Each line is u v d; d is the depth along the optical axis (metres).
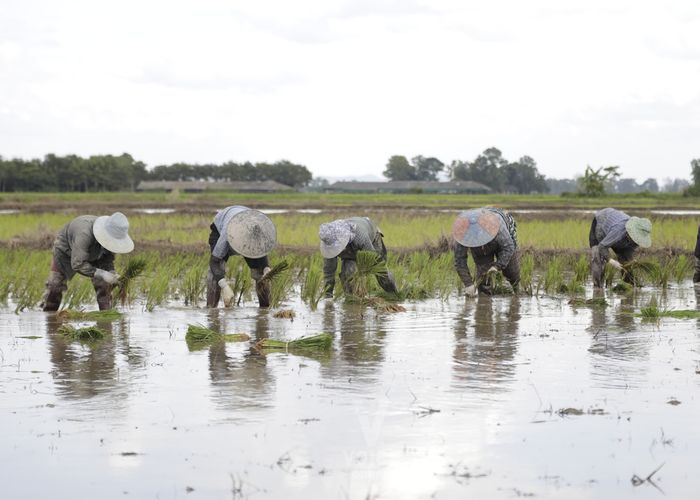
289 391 7.92
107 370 8.84
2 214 37.91
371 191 155.00
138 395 7.79
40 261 18.23
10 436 6.61
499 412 7.20
